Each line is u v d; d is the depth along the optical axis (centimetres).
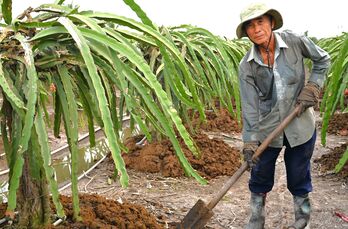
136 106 166
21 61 143
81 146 466
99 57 160
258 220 239
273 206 280
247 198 298
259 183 234
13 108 141
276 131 206
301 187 229
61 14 159
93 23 147
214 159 356
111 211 214
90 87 156
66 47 156
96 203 221
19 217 183
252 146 213
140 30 155
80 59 151
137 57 143
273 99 215
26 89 142
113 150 130
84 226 193
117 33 156
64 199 219
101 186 328
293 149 222
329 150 422
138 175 345
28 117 127
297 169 224
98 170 369
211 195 305
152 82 143
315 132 225
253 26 201
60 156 426
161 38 154
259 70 211
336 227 246
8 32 150
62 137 489
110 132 131
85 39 149
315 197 293
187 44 306
